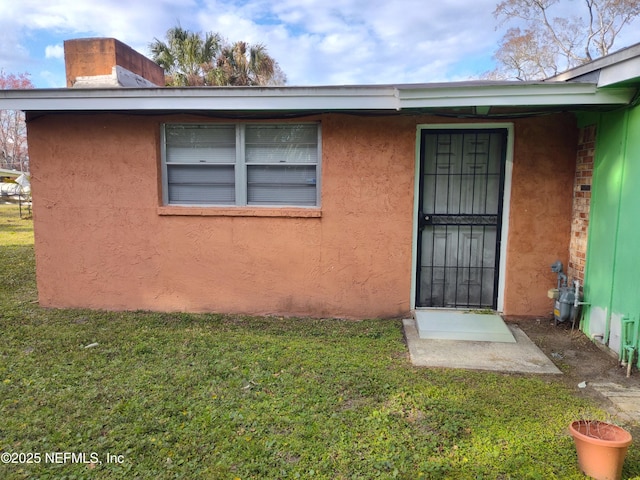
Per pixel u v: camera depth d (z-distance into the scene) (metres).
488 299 5.12
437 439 2.57
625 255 3.67
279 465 2.35
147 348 4.05
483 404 3.00
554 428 2.70
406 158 4.84
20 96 4.65
